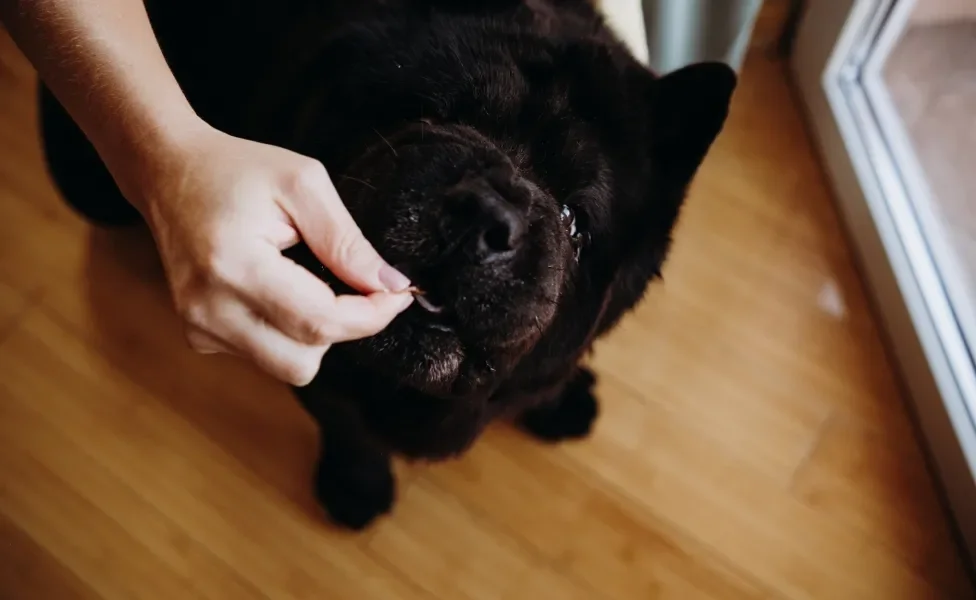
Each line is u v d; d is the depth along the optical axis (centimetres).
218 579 76
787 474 83
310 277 46
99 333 84
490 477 81
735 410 86
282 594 76
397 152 54
